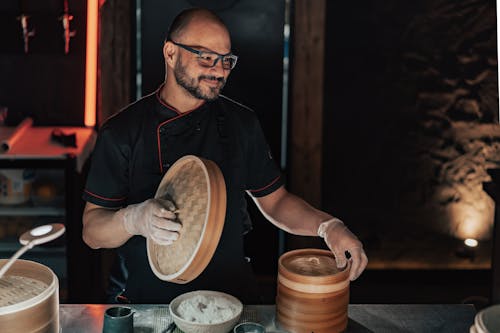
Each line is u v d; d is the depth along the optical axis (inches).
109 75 180.2
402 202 190.2
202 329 72.3
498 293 142.7
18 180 159.3
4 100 175.2
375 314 81.2
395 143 187.0
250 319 78.7
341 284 75.0
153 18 179.8
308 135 186.4
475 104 184.5
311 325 74.7
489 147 187.0
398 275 192.5
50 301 68.1
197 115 95.0
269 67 183.9
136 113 95.3
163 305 81.6
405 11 179.9
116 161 93.9
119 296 94.6
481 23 180.2
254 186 100.7
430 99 184.4
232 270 95.3
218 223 69.8
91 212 93.4
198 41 86.7
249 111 99.1
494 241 143.6
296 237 188.9
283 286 76.1
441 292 187.3
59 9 169.9
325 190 189.5
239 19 180.9
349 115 185.5
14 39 171.0
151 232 72.6
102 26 177.8
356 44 181.6
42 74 174.7
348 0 179.5
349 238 82.6
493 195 143.6
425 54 181.9
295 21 180.1
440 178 188.7
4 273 69.5
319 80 183.3
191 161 76.8
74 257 154.7
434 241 192.2
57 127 176.2
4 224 165.3
